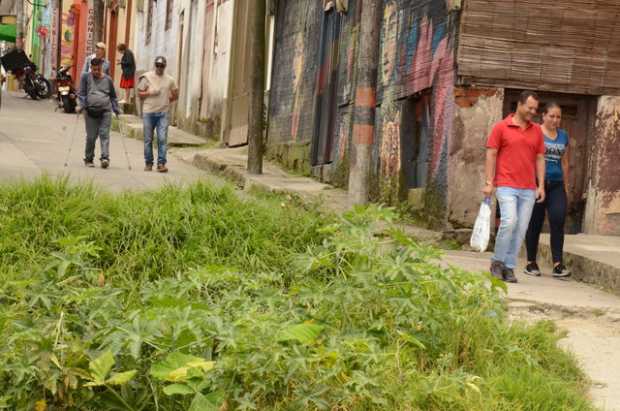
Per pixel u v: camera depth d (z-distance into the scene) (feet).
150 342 18.08
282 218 34.40
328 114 61.00
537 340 24.89
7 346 17.80
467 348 22.89
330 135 60.49
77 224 32.94
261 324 19.15
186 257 31.91
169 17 111.14
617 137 44.65
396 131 50.21
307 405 18.30
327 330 21.52
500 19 43.57
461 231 43.47
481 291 24.71
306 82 66.23
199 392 17.53
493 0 43.47
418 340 22.49
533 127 36.04
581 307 30.66
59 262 23.94
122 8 139.03
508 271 35.60
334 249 28.94
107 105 60.34
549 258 40.27
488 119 43.73
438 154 44.88
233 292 23.97
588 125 45.16
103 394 17.97
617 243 42.14
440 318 23.17
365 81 44.04
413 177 49.14
